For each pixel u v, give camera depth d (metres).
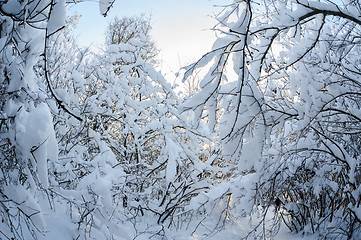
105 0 3.29
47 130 3.47
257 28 4.14
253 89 4.34
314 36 5.13
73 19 7.39
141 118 9.17
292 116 5.20
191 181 8.83
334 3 4.32
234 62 3.84
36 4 2.90
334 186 6.33
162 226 7.00
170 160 8.00
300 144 5.81
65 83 7.45
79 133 7.48
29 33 3.44
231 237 7.81
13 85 3.46
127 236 5.46
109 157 6.69
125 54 8.92
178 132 9.33
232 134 4.37
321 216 7.21
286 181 6.50
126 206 7.82
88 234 5.43
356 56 6.47
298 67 5.51
